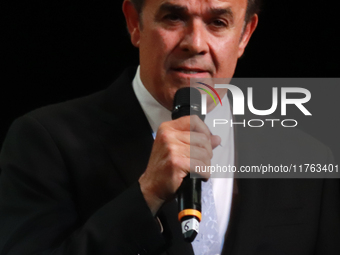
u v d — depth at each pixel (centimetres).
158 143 517
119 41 1141
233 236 604
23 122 635
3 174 612
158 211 532
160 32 572
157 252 521
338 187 682
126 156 608
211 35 574
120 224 517
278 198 636
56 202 580
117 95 661
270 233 613
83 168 601
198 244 576
